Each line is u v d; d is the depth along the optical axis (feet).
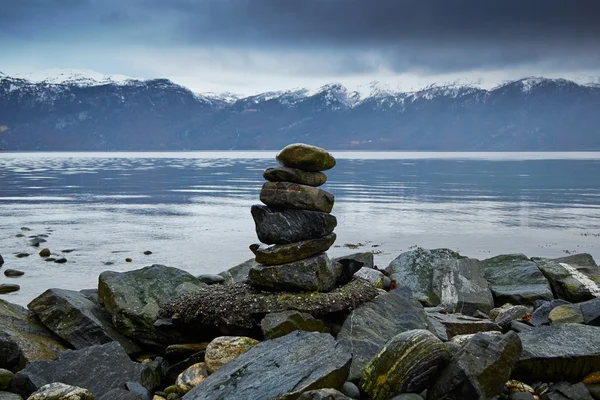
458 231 108.27
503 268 47.70
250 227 113.50
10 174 324.39
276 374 22.58
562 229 112.16
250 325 29.14
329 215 31.99
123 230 109.29
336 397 20.16
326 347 24.21
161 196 188.24
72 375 25.38
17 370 27.81
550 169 417.49
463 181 277.64
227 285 32.83
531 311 35.96
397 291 32.45
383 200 174.29
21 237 98.94
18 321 31.27
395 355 23.00
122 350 27.22
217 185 242.37
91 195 191.42
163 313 31.58
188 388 25.22
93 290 40.50
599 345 24.88
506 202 170.60
